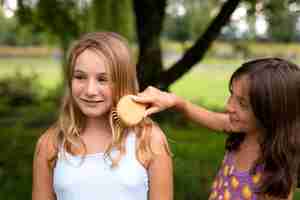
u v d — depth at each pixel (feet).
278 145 5.81
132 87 5.93
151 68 16.81
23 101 46.96
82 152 5.82
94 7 24.30
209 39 14.69
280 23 24.63
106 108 5.75
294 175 5.92
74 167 5.77
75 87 5.72
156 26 18.93
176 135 27.43
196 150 22.82
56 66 88.48
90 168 5.74
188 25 46.03
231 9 14.30
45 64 91.97
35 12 20.71
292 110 5.84
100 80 5.67
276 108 5.77
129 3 25.32
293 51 67.31
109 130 5.95
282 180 5.76
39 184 6.12
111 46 5.69
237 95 6.07
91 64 5.60
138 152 5.77
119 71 5.71
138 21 19.03
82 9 23.67
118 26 25.04
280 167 5.80
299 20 23.52
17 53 99.14
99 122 5.96
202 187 16.66
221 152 22.80
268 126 5.85
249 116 6.01
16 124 31.96
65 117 5.97
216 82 67.67
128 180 5.68
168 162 6.00
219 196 6.48
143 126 5.89
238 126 6.18
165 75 15.29
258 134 6.07
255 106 5.84
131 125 5.71
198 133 28.99
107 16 24.63
